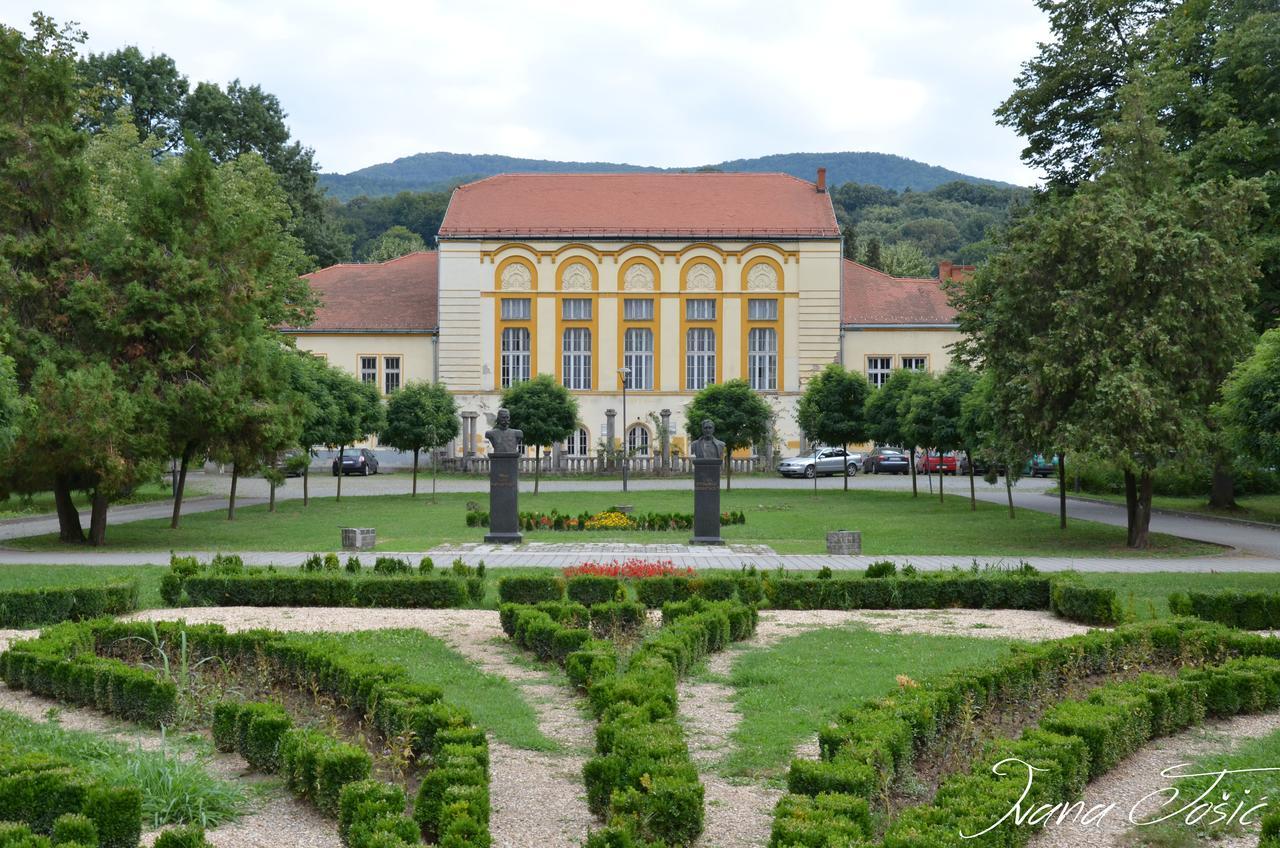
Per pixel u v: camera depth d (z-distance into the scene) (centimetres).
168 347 2762
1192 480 4388
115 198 3628
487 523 3281
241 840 749
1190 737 1032
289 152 7950
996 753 833
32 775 725
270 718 899
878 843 696
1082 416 2642
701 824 743
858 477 6188
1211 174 3234
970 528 3192
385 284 6981
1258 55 3209
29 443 2494
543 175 6944
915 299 6731
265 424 2883
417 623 1600
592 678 1114
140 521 3488
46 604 1564
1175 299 2566
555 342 6531
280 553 2534
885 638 1468
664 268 6519
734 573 1850
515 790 851
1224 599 1574
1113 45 3825
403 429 4581
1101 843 756
